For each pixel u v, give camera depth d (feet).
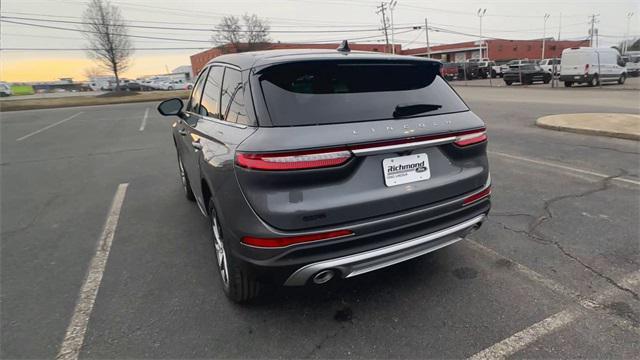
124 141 32.73
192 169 11.37
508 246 10.99
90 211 15.21
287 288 9.22
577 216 12.90
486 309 8.20
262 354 7.14
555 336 7.34
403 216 7.24
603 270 9.58
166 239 12.36
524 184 16.51
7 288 9.62
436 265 10.10
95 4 123.54
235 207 6.85
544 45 192.85
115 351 7.34
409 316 8.07
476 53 205.98
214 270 10.31
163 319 8.24
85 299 9.07
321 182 6.57
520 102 49.47
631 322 7.66
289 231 6.44
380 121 7.21
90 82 220.84
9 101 102.37
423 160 7.57
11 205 16.15
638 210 13.20
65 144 31.86
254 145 6.46
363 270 7.23
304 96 7.22
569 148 22.81
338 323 7.94
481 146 8.57
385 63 8.27
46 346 7.51
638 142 23.56
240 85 7.91
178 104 13.37
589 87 71.31
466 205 8.26
